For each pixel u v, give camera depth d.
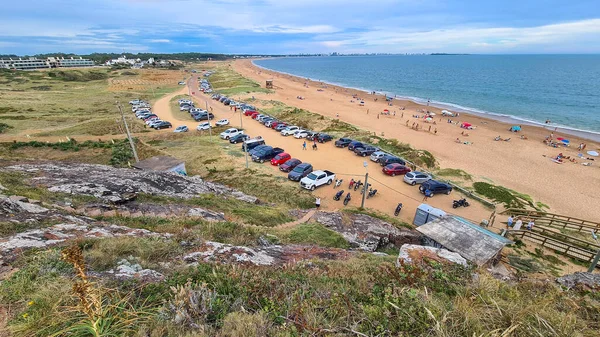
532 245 18.11
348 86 113.06
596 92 88.75
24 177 13.98
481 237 13.38
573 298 5.54
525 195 25.84
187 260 6.60
